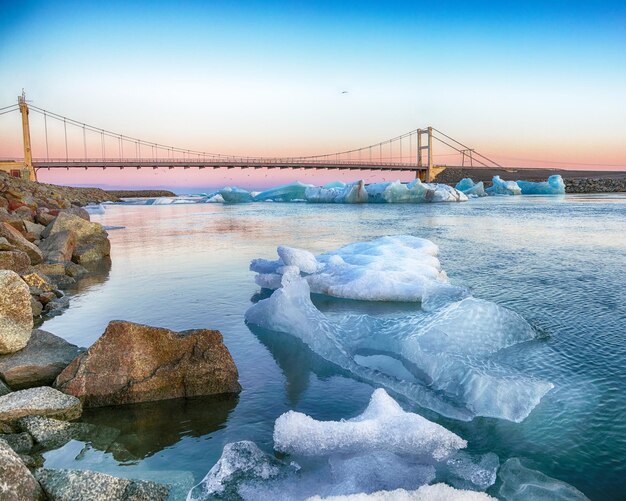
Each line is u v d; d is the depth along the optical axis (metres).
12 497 2.79
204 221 25.89
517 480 3.35
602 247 13.88
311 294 8.53
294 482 3.35
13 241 9.80
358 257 9.70
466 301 6.15
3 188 18.52
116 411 4.33
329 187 51.69
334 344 5.66
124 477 3.35
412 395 4.64
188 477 3.35
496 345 5.71
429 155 93.06
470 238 16.44
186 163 81.56
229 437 3.90
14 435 3.77
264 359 5.54
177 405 4.45
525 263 11.34
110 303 7.90
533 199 46.81
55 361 4.86
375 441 3.73
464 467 3.51
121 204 55.50
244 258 12.26
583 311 7.23
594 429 4.00
